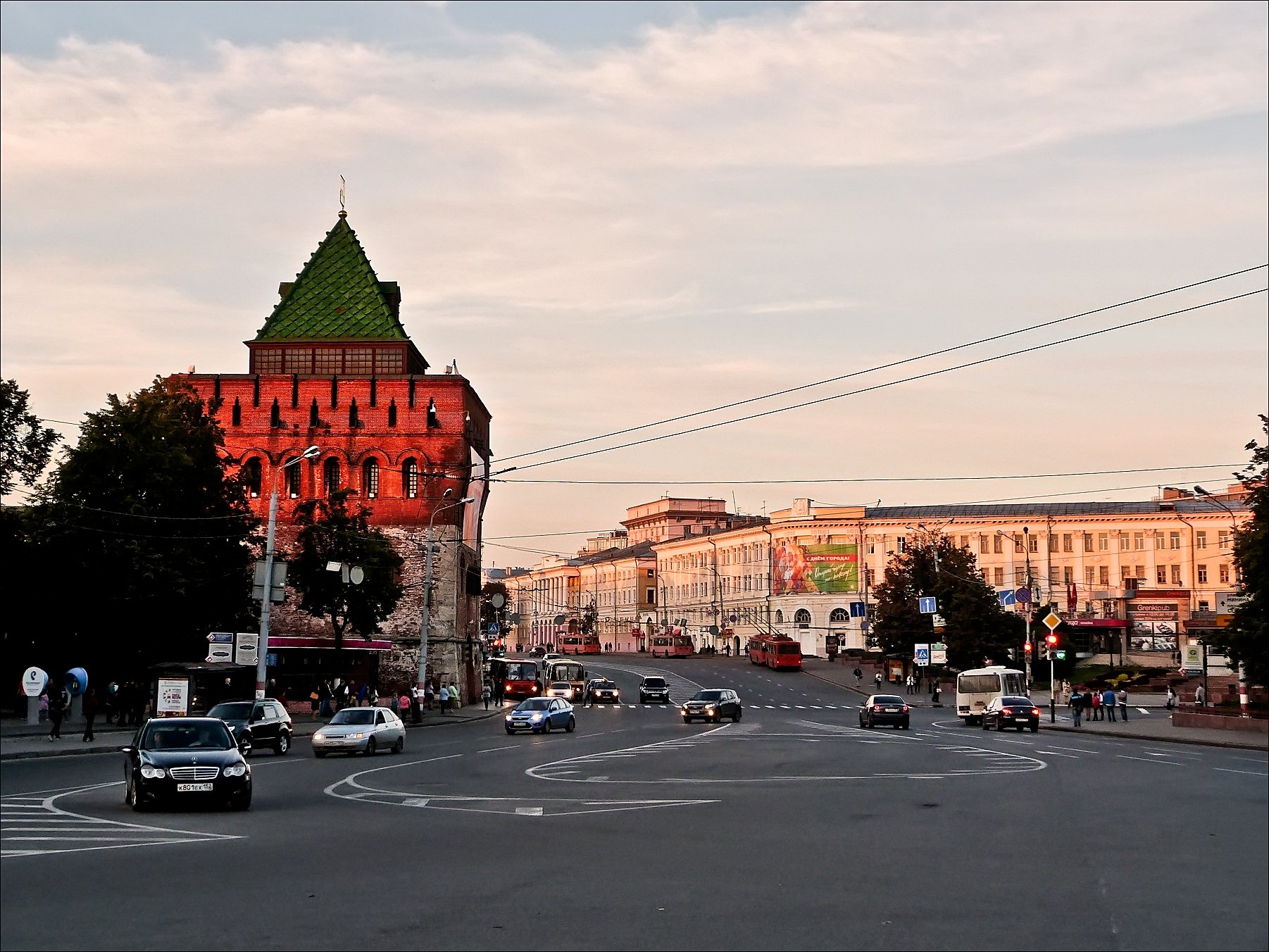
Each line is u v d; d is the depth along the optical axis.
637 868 16.94
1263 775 34.06
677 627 186.12
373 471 89.00
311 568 71.56
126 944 11.98
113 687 60.91
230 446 88.56
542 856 18.12
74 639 62.81
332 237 94.94
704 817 23.56
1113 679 107.69
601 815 23.98
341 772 36.28
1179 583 146.50
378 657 85.00
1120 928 12.92
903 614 113.38
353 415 88.94
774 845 19.42
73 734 52.56
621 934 12.52
